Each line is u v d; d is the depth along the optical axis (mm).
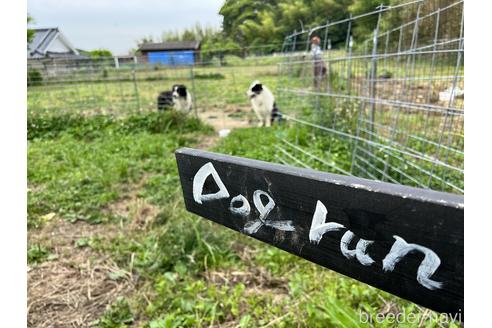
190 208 925
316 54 5773
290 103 7238
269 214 749
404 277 571
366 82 4461
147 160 5164
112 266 2721
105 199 3902
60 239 3178
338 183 625
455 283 516
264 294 2268
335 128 5320
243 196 791
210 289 2273
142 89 13000
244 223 800
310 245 689
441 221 517
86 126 7383
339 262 653
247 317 1959
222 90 13336
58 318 2232
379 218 583
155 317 2143
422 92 3852
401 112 4191
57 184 4289
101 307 2318
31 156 5453
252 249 2834
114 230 3314
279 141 5508
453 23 3178
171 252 2701
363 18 5059
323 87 5949
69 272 2689
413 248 551
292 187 697
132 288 2465
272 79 14289
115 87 13227
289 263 2561
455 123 3240
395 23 3994
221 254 2709
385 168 3545
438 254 527
